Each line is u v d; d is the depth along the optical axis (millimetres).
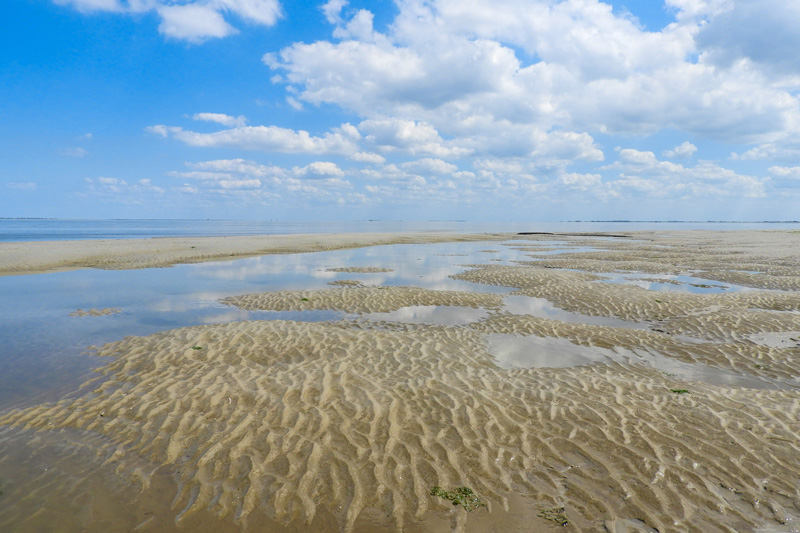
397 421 5812
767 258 28562
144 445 5188
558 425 5750
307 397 6500
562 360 8977
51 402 6414
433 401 6488
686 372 8383
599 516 4020
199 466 4754
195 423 5680
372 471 4676
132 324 11469
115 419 5840
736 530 3838
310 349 8961
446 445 5227
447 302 14641
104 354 8656
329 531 3850
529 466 4820
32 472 4652
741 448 5129
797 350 9500
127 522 3920
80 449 5109
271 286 17750
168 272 21750
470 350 9469
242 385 6949
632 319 12656
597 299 14945
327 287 17594
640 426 5691
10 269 21672
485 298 15281
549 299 15547
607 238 59938
